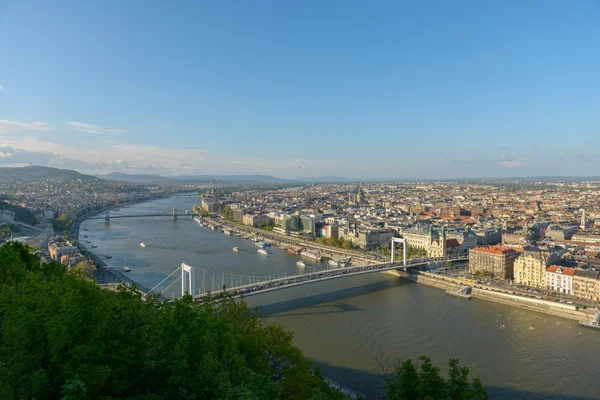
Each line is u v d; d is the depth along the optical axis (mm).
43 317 101000
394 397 127312
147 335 103062
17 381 85375
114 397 88125
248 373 101938
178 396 93125
